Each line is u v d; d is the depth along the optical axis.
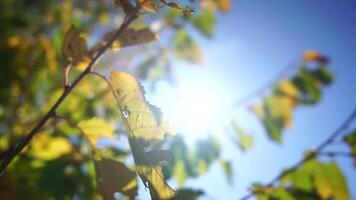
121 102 0.24
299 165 0.46
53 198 0.41
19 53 0.56
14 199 0.39
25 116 0.54
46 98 0.57
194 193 0.43
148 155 0.23
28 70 0.56
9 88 0.55
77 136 0.44
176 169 0.52
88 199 0.42
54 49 0.57
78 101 0.54
